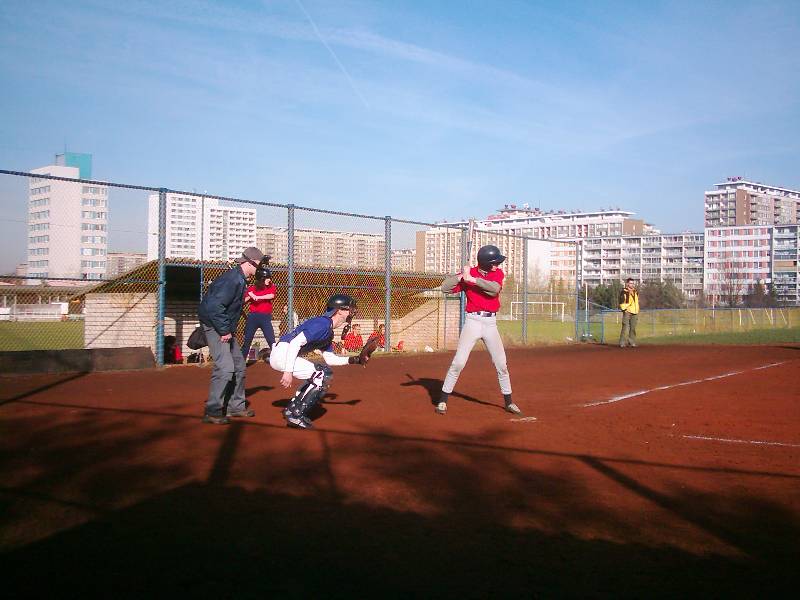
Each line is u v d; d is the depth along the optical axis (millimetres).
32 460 6113
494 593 3674
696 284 127688
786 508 5121
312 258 17562
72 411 8539
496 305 8914
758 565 4062
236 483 5559
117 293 17203
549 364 16453
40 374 12250
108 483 5480
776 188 169625
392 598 3598
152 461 6180
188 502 5062
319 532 4512
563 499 5285
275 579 3799
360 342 18484
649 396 10773
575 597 3643
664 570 3982
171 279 17141
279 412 8828
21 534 4383
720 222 155875
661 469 6203
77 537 4348
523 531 4590
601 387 11922
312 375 7742
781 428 8164
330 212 17125
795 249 114688
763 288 93938
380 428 7879
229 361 7988
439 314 21781
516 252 27828
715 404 9961
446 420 8461
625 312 22859
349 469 6043
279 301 18594
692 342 27672
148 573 3846
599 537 4496
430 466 6199
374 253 18812
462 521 4766
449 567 3998
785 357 18719
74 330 30766
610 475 5980
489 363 16516
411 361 16719
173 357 15742
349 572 3908
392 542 4363
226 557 4082
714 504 5203
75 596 3553
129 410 8711
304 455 6520
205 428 7688
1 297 23375
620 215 158625
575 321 25453
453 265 21109
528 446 7059
